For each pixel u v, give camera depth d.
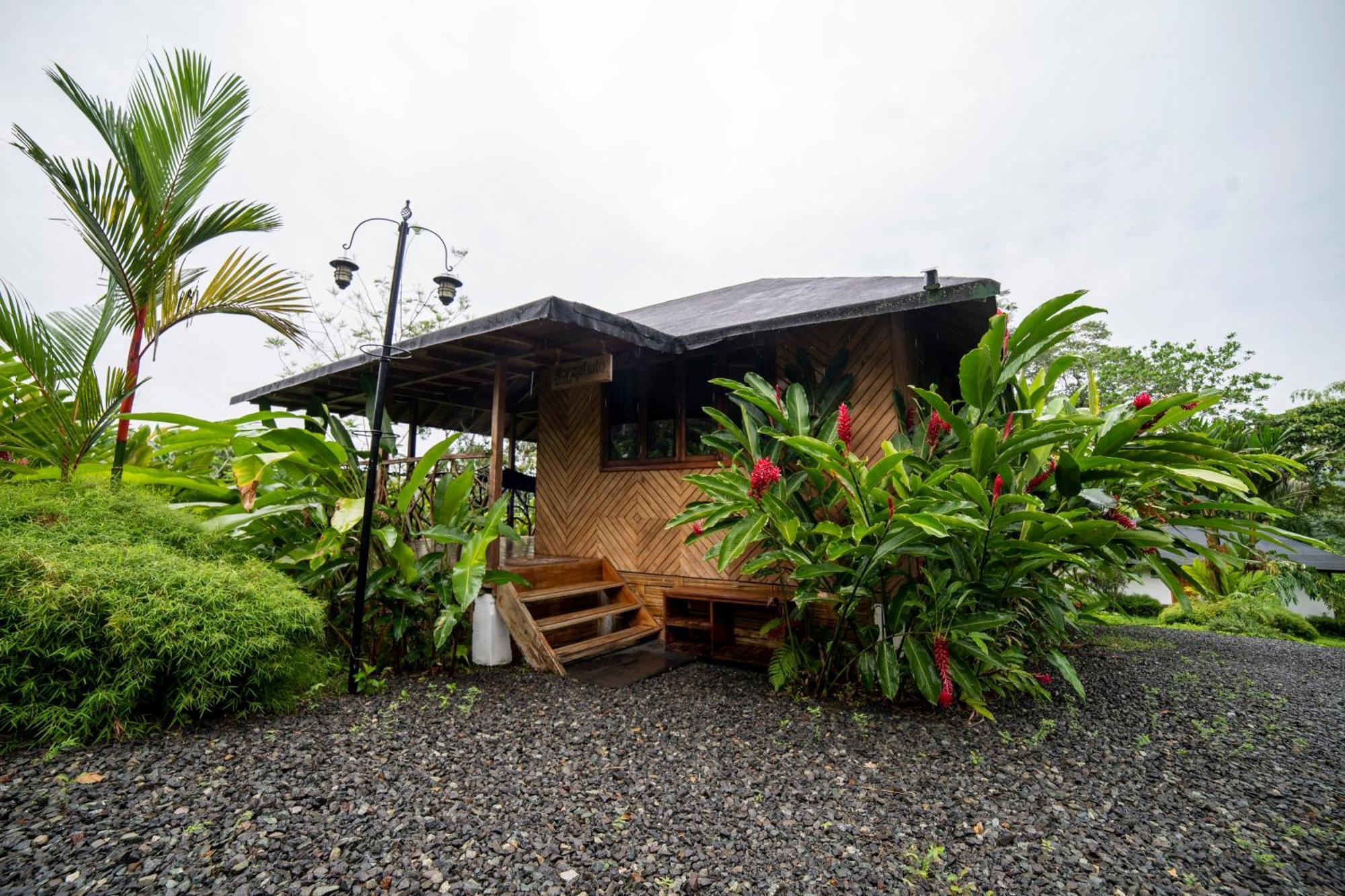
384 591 4.00
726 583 5.29
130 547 3.06
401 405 7.99
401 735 2.94
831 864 1.98
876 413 4.92
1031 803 2.46
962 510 3.08
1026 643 4.29
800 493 4.31
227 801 2.16
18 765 2.29
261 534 4.26
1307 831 2.29
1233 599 10.27
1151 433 3.50
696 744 3.00
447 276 3.92
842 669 3.81
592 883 1.83
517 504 9.16
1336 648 7.05
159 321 4.42
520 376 6.23
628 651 5.05
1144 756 3.04
